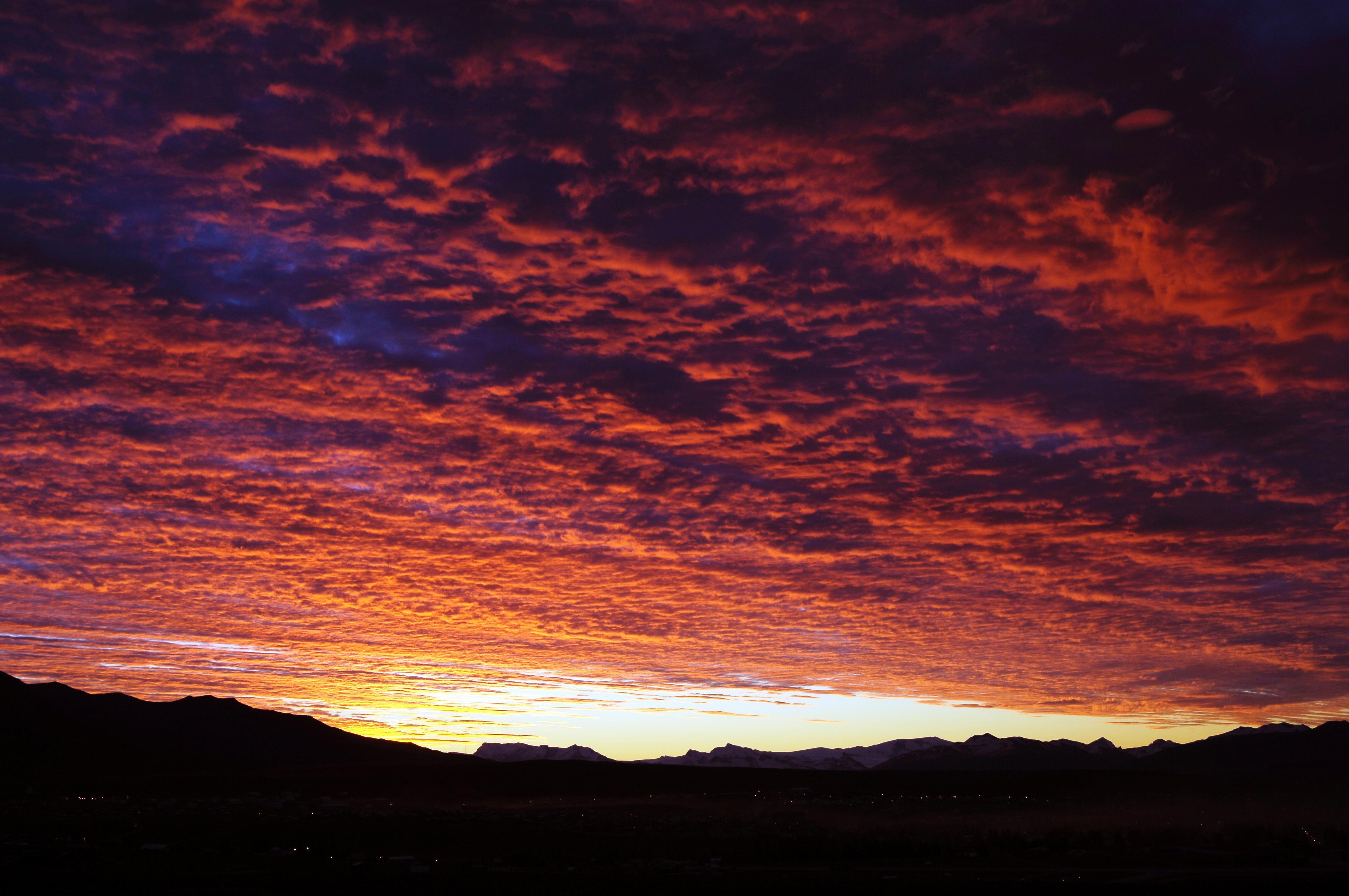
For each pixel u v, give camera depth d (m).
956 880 67.38
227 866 77.50
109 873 70.81
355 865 78.62
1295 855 88.31
